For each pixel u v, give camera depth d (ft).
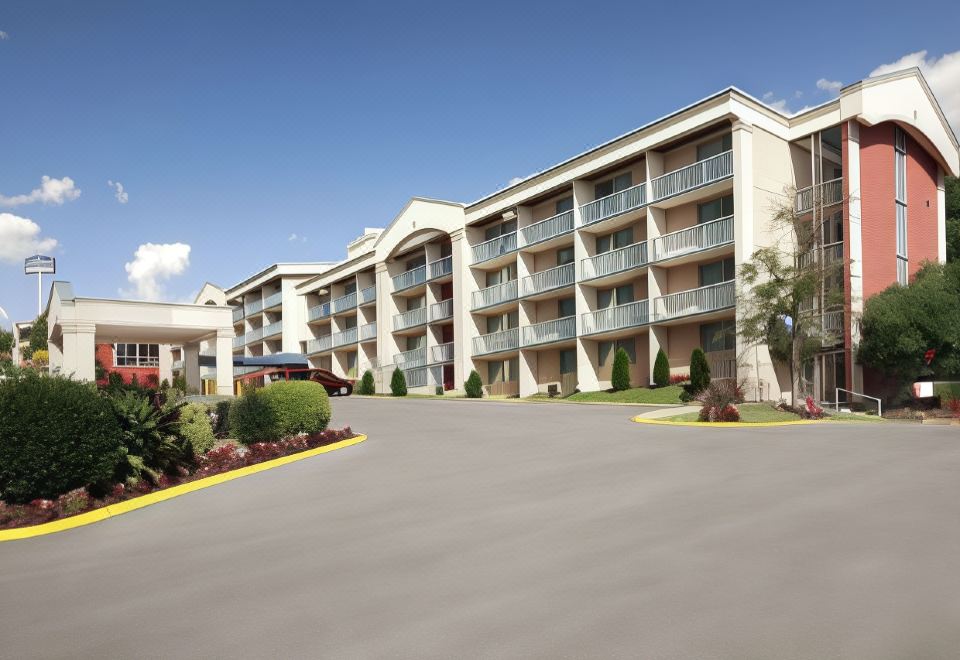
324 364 201.98
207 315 90.33
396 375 148.36
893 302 86.17
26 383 36.01
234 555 24.98
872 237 94.94
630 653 14.97
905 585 18.38
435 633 16.52
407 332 162.09
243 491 37.81
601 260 113.39
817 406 77.61
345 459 46.93
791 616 16.60
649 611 17.25
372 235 197.06
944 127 107.55
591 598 18.34
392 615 17.85
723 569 20.18
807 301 83.51
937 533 23.06
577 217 116.98
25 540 30.32
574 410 85.30
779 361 90.48
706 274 101.81
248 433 53.98
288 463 46.83
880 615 16.48
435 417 77.56
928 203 106.01
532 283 127.24
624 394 101.35
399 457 46.44
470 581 20.24
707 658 14.58
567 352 124.57
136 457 38.45
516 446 49.32
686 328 103.65
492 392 137.28
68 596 21.33
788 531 23.88
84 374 81.25
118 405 39.19
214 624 17.98
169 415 41.96
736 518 25.93
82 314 82.07
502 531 25.71
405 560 22.76
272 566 23.17
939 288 86.07
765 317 79.30
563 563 21.47
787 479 33.12
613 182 115.34
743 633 15.74
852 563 20.27
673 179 102.32
